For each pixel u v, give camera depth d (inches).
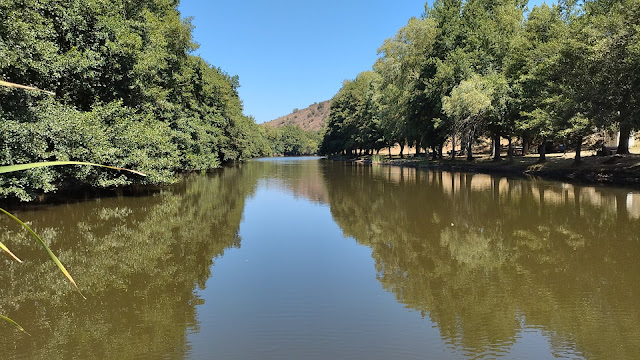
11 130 491.2
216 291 298.7
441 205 673.6
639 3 708.0
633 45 699.4
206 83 1706.4
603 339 217.6
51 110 558.6
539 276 319.6
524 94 1125.1
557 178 995.3
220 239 465.4
